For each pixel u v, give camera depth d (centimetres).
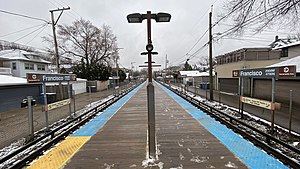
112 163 427
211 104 1295
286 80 1111
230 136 602
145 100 1625
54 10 1702
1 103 1286
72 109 1283
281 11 723
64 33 3603
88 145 545
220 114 947
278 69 578
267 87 1305
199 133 637
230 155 457
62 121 909
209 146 516
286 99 1112
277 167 399
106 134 648
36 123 913
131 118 901
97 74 3309
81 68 3359
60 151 505
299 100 1002
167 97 1833
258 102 679
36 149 529
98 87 3134
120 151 493
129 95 2133
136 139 586
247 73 762
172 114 972
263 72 653
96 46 3884
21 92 1478
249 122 779
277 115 877
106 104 1352
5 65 3036
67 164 431
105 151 496
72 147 532
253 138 545
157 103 1394
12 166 410
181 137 596
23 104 938
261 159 436
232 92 2102
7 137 714
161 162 425
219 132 646
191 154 465
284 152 475
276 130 627
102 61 4125
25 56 3381
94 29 3859
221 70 2617
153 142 441
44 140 630
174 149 497
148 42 445
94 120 875
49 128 788
